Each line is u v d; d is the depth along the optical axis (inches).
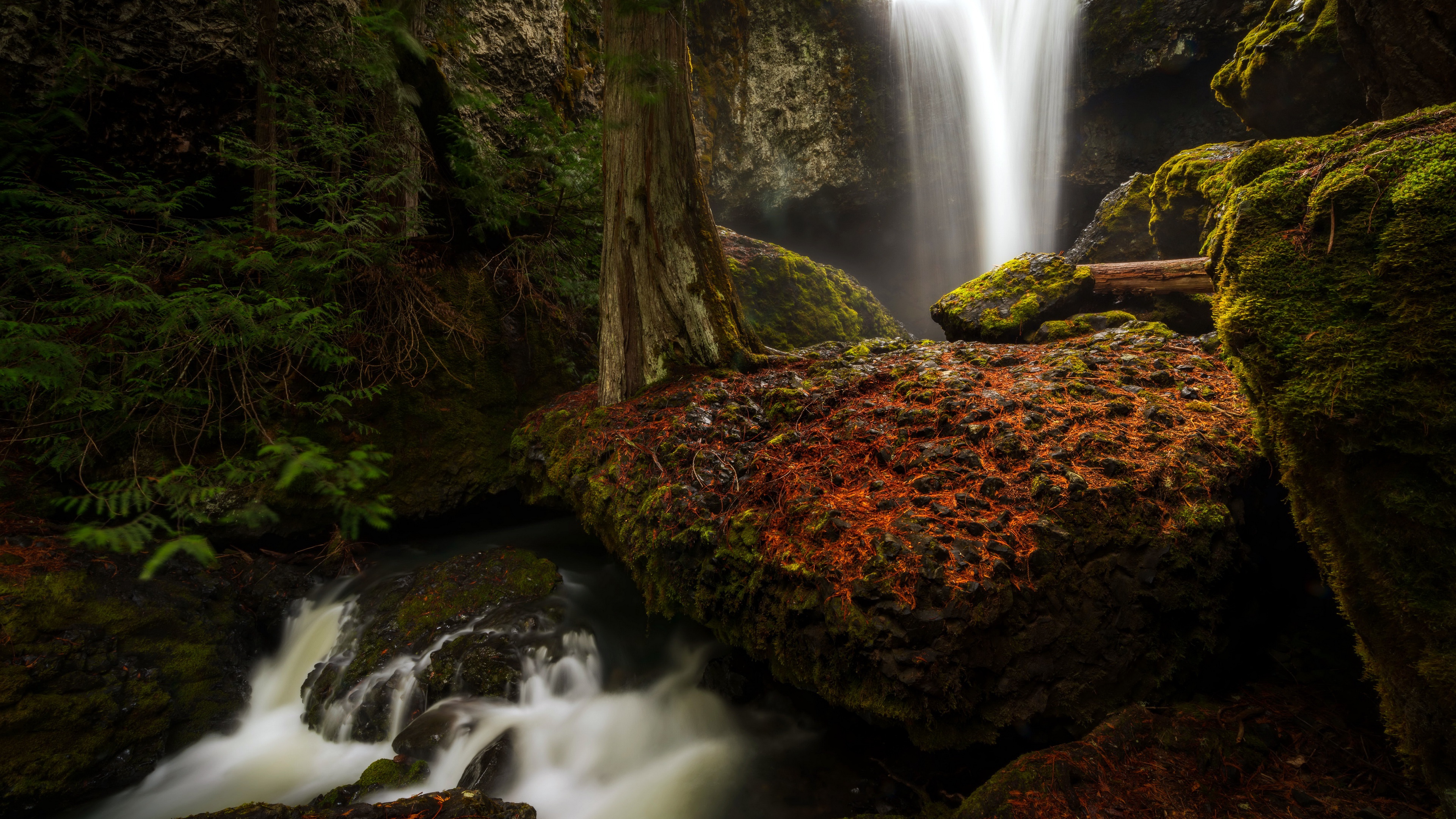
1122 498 91.0
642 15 158.9
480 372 207.5
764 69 441.4
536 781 111.3
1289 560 106.8
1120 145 409.4
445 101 194.5
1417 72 120.2
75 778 114.0
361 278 185.8
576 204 231.6
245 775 124.7
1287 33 177.0
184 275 167.8
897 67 449.1
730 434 129.8
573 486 141.6
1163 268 193.6
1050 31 410.3
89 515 153.4
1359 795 72.2
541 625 145.9
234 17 183.8
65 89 160.9
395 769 111.8
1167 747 79.4
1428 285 59.2
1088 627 84.7
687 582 106.0
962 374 139.9
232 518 103.6
